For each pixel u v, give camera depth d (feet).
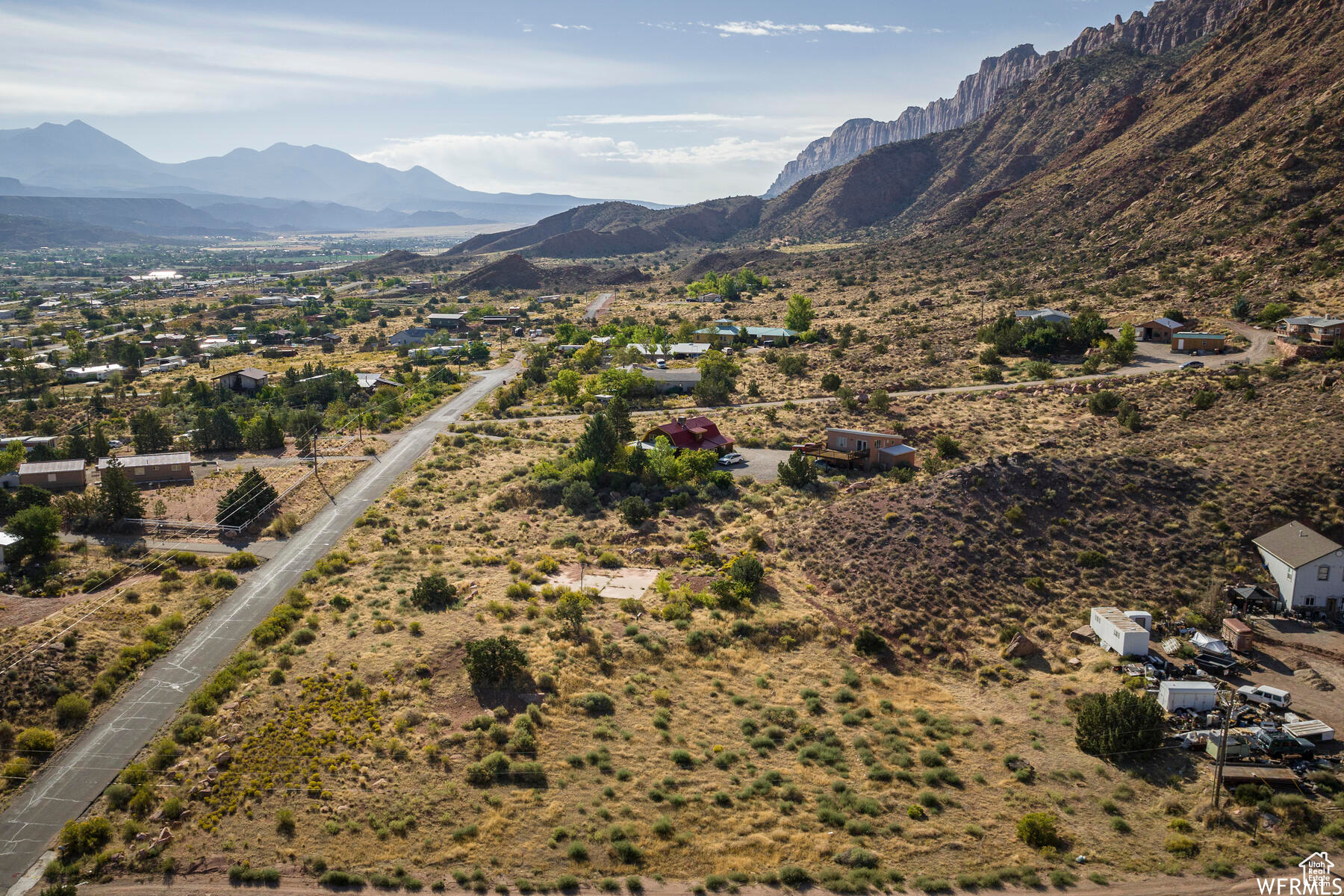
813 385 465.47
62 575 227.61
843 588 217.56
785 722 166.40
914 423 368.07
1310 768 143.43
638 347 586.86
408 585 227.20
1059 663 181.78
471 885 121.39
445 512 294.66
